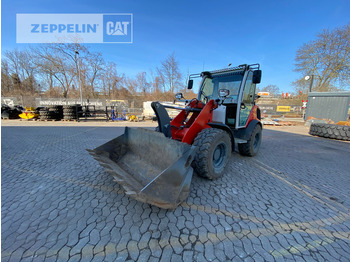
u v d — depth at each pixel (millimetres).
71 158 3744
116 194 2287
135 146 2793
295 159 4227
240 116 3732
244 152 4133
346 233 1742
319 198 2395
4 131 7320
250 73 3791
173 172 1814
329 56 18672
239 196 2352
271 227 1772
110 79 29578
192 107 3354
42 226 1688
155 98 25688
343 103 10719
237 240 1580
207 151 2486
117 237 1562
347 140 6652
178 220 1811
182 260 1353
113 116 12914
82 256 1365
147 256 1379
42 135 6445
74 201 2115
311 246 1552
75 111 12250
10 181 2633
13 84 29609
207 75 4246
